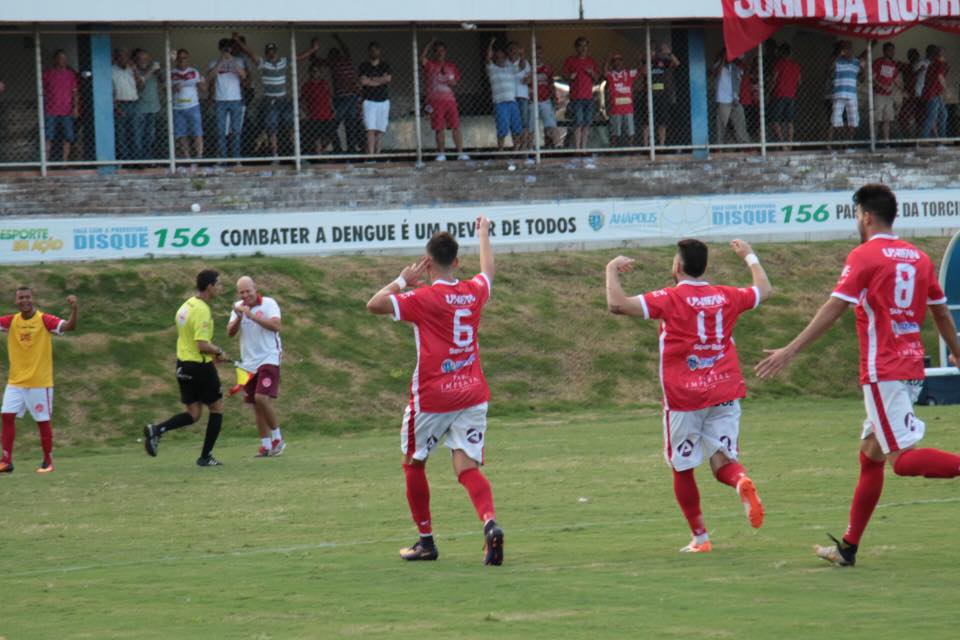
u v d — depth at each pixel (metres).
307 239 83.00
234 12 87.88
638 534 31.70
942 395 65.31
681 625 20.67
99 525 36.91
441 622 21.72
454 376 28.14
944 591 22.97
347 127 92.56
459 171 90.88
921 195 93.06
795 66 99.88
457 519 35.84
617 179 93.50
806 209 91.25
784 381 73.31
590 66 94.50
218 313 73.19
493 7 92.50
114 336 70.25
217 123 88.62
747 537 30.44
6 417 52.62
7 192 82.75
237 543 32.75
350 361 71.12
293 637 20.94
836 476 41.66
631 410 69.25
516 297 78.62
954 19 98.31
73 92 86.44
